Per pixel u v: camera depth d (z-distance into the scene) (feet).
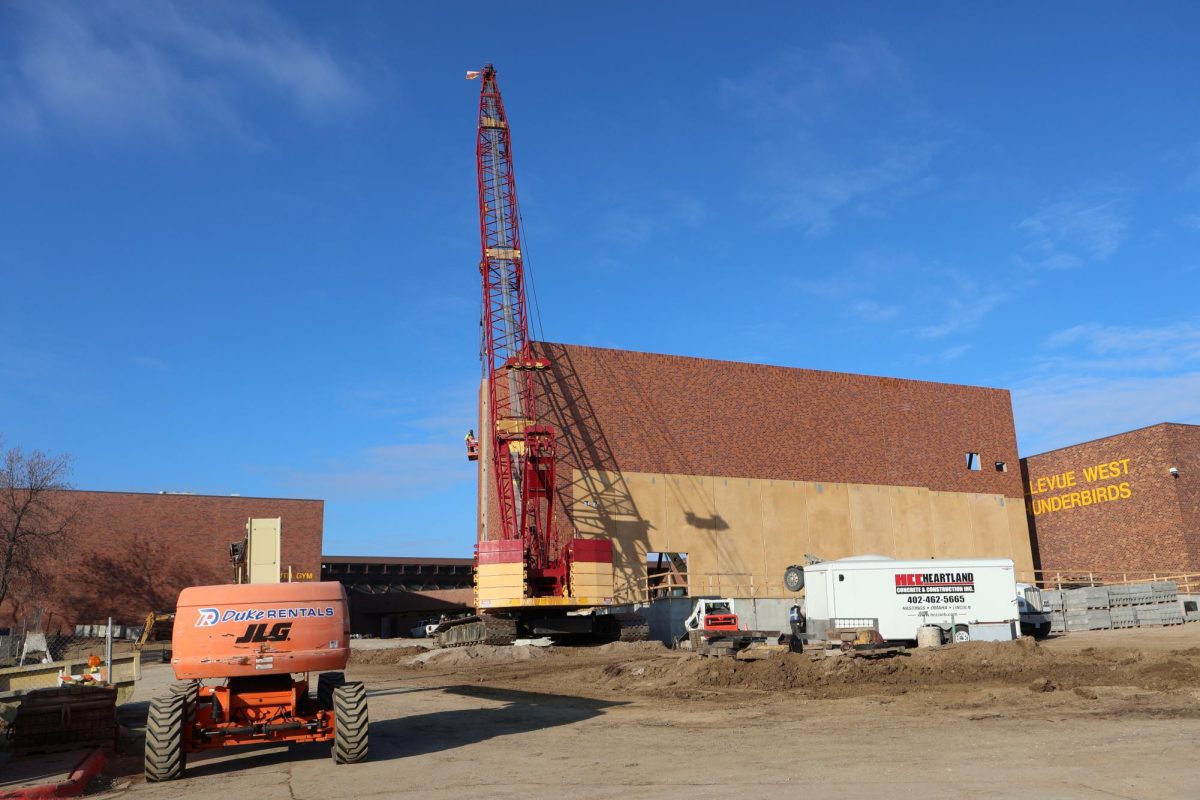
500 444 169.89
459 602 298.56
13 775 41.47
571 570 145.38
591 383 181.47
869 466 207.21
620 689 80.18
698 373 193.06
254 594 44.78
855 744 43.83
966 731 46.57
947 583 117.08
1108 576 211.82
